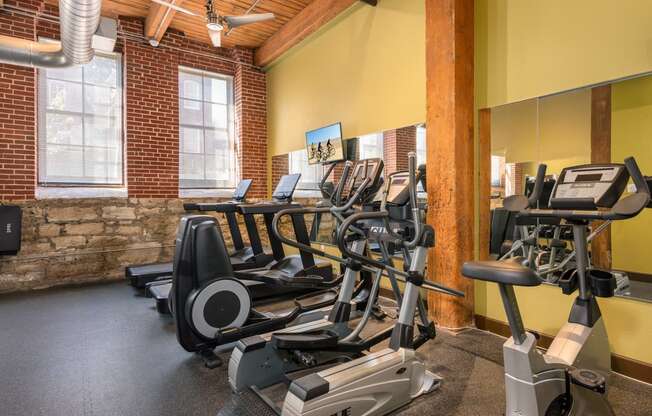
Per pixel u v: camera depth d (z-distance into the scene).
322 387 1.85
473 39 3.49
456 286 3.40
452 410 2.22
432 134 3.55
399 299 2.73
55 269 5.30
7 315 4.00
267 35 6.48
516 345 1.72
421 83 4.06
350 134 5.11
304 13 5.62
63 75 5.64
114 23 4.82
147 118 6.08
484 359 2.88
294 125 6.38
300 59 6.17
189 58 6.60
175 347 3.17
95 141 5.89
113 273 5.71
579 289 2.23
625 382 2.53
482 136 3.49
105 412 2.20
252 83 7.04
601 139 2.83
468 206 3.46
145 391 2.44
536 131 3.13
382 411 2.12
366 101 4.82
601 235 2.94
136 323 3.76
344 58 5.19
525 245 3.26
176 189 6.36
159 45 6.19
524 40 3.15
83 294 4.85
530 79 3.12
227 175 7.16
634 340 2.59
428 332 2.56
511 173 3.29
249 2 5.41
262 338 2.47
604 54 2.68
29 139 5.15
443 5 3.41
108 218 5.70
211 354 2.91
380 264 2.41
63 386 2.50
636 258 2.81
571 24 2.86
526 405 1.70
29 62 4.48
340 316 2.75
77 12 3.58
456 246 3.39
